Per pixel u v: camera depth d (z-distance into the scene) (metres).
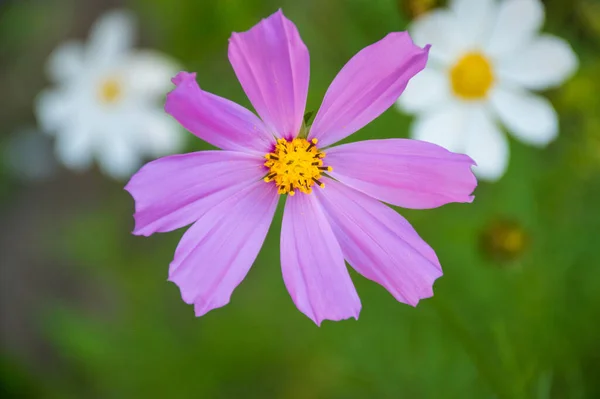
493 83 0.55
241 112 0.47
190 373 0.66
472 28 0.54
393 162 0.47
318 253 0.48
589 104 0.58
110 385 0.67
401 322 0.60
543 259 0.59
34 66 0.74
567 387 0.58
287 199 0.48
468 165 0.46
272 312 0.64
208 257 0.47
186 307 0.68
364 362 0.61
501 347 0.55
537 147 0.60
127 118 0.65
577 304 0.60
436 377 0.60
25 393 0.70
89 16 0.73
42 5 0.73
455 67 0.55
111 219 0.69
